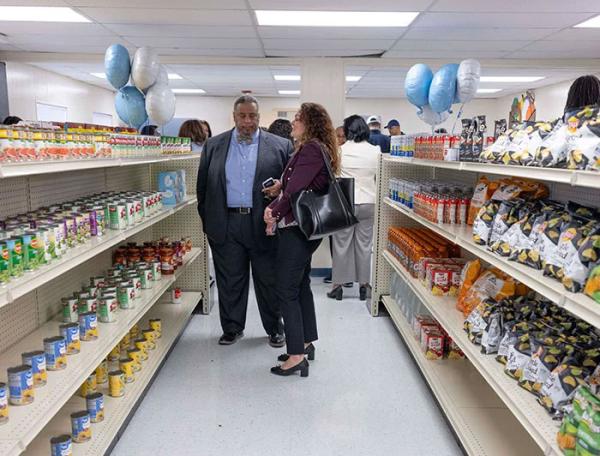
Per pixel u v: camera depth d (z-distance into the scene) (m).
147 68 3.44
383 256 4.45
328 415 2.78
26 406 1.83
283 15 4.85
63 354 2.14
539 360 1.87
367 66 7.08
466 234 2.66
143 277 3.26
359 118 4.87
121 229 2.71
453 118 12.96
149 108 3.58
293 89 11.53
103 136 2.37
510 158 2.11
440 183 3.77
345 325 4.23
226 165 3.50
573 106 2.43
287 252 3.04
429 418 2.77
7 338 2.38
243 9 4.64
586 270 1.57
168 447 2.47
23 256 1.80
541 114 10.70
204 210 3.68
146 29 5.44
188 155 3.98
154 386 3.10
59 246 2.05
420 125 13.22
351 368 3.38
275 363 3.44
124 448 2.46
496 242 2.21
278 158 3.51
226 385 3.12
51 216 2.29
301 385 3.13
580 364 1.79
